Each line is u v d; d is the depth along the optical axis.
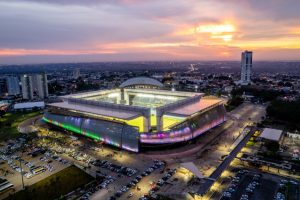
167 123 155.88
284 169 111.00
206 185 93.94
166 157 128.88
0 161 129.38
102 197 93.50
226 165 109.50
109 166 118.94
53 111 191.50
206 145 144.50
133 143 134.38
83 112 163.88
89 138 160.88
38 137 165.25
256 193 93.94
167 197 91.50
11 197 95.00
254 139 152.62
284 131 165.25
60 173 114.19
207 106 168.88
